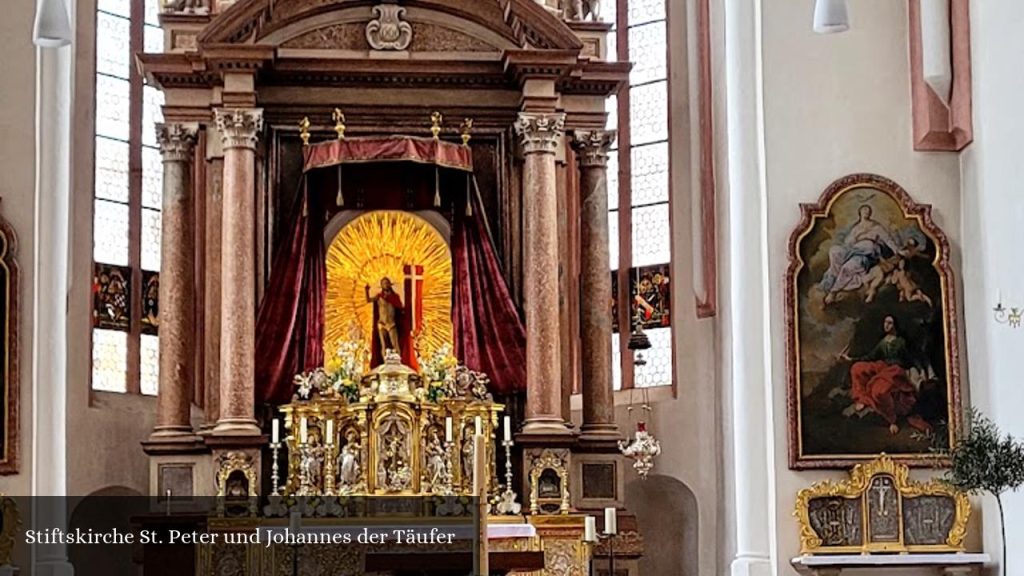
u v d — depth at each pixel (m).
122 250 24.20
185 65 22.36
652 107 25.27
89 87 23.89
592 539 19.53
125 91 24.69
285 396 22.19
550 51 22.47
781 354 19.97
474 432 21.84
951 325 20.05
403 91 23.11
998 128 19.27
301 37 22.84
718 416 23.31
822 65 20.52
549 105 22.55
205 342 22.53
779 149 20.36
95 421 23.06
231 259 21.81
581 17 23.72
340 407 21.72
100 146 24.09
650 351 24.64
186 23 22.81
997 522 19.25
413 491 21.48
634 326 24.86
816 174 20.33
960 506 19.45
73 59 23.53
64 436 19.80
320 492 21.50
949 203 20.36
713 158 23.62
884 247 20.16
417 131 23.11
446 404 21.81
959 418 19.86
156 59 22.30
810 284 20.06
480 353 22.62
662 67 25.23
